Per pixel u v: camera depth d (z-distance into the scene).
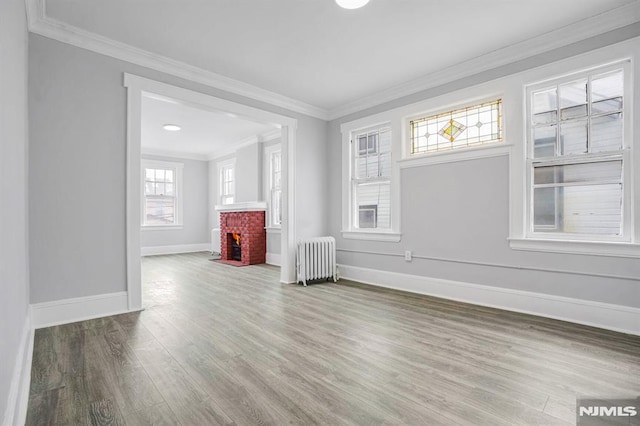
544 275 2.91
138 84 3.12
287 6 2.47
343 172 4.74
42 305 2.62
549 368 1.92
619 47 2.52
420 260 3.84
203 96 3.60
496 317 2.89
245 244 6.30
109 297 2.95
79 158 2.80
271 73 3.64
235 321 2.79
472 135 3.46
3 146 1.20
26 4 2.28
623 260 2.52
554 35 2.80
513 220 3.09
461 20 2.65
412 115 3.94
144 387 1.71
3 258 1.16
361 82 3.88
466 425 1.40
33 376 1.82
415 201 3.89
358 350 2.19
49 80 2.67
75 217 2.78
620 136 2.61
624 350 2.16
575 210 2.82
